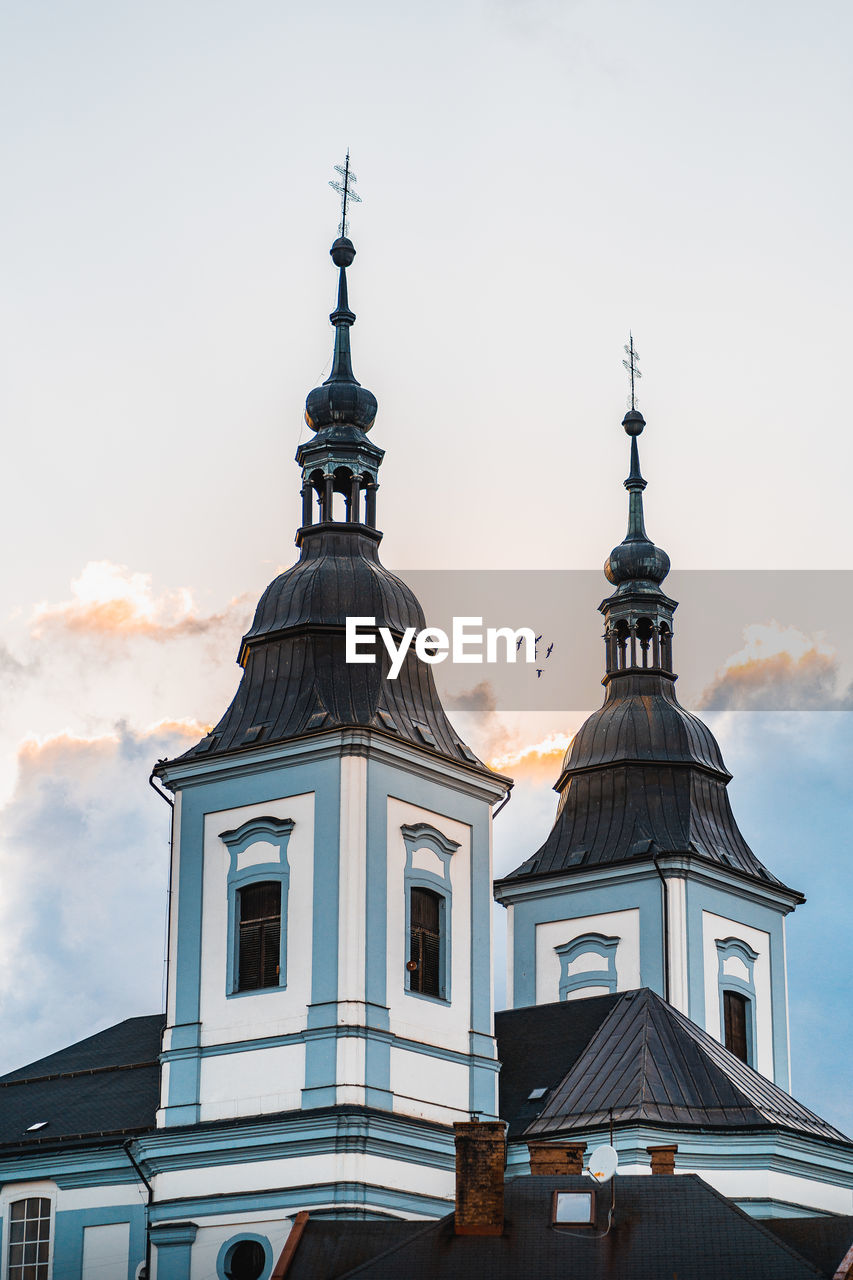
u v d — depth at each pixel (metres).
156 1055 68.19
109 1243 62.53
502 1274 47.75
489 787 65.44
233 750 63.03
